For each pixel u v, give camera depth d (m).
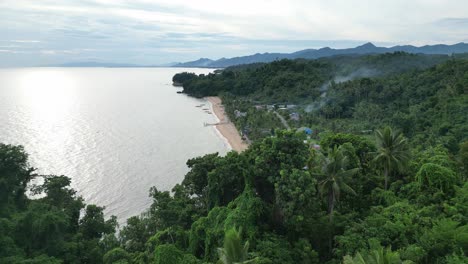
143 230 53.50
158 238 46.66
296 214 39.75
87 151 121.75
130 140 138.62
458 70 166.00
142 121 178.38
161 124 171.50
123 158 115.12
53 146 126.19
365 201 53.62
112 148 126.62
